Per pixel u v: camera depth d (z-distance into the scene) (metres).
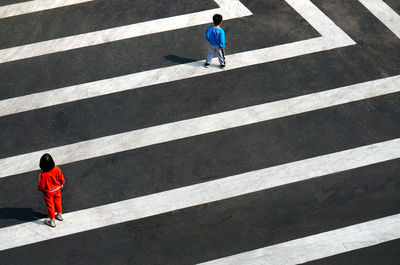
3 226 10.84
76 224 10.84
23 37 15.07
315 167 11.70
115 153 12.12
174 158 11.98
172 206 11.09
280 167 11.73
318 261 10.07
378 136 12.30
